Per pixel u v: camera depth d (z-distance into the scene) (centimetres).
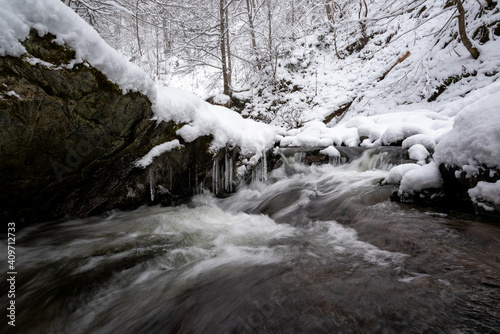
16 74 213
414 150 480
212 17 1143
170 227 327
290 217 351
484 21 798
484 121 238
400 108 866
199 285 183
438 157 287
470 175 245
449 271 157
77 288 193
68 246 263
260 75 1310
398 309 126
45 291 189
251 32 1314
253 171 561
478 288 137
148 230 313
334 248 220
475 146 238
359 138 702
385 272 165
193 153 417
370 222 261
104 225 324
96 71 260
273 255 223
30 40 218
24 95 220
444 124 533
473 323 112
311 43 1373
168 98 363
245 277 183
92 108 268
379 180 400
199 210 404
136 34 1005
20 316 165
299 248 231
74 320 161
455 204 269
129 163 340
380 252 199
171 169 397
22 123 224
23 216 275
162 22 871
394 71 1027
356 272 169
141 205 384
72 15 240
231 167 505
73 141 267
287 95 1196
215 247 259
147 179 371
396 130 582
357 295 141
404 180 305
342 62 1266
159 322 148
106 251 253
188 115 397
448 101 745
